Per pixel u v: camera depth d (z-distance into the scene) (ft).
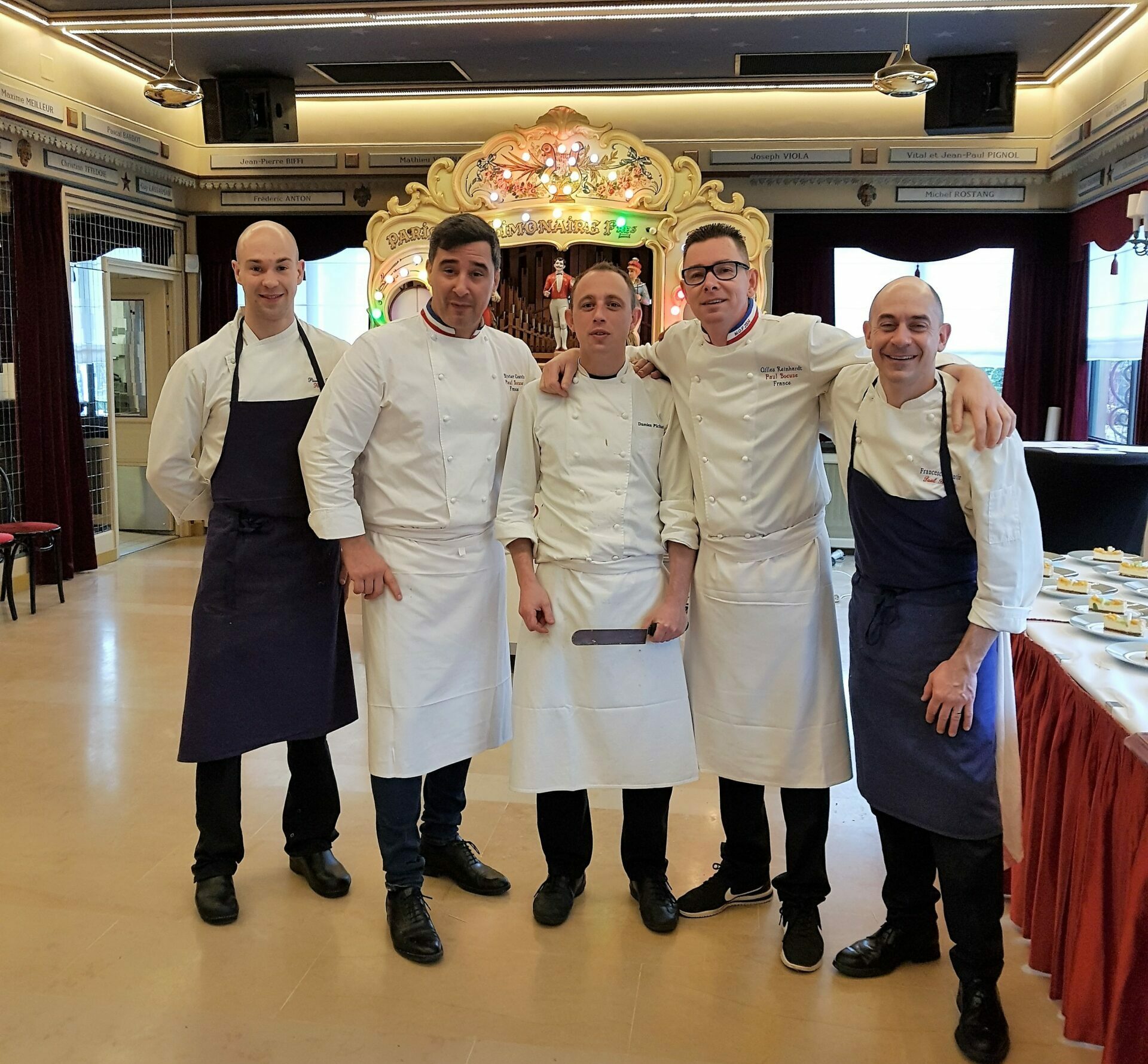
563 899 8.36
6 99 19.66
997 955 6.81
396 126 25.62
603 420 7.66
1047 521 14.73
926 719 6.72
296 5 19.21
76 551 23.16
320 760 8.80
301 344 8.27
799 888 7.79
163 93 18.35
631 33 20.54
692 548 7.73
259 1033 6.93
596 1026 7.03
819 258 26.25
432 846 9.07
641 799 8.22
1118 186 22.30
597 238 17.62
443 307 7.75
